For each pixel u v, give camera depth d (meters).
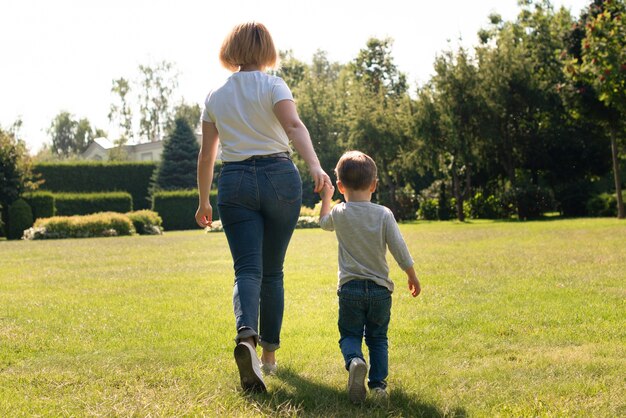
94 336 5.17
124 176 49.91
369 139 36.94
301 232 24.42
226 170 3.61
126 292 7.97
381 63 59.38
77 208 39.00
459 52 32.12
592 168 33.44
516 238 16.25
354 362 3.21
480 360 4.16
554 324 5.29
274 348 3.93
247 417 2.97
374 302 3.53
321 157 48.56
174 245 18.56
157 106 79.06
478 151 32.38
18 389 3.58
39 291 8.23
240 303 3.39
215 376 3.78
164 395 3.36
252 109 3.60
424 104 33.03
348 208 3.61
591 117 24.83
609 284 7.46
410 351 4.46
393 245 3.54
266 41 3.79
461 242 15.50
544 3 38.09
